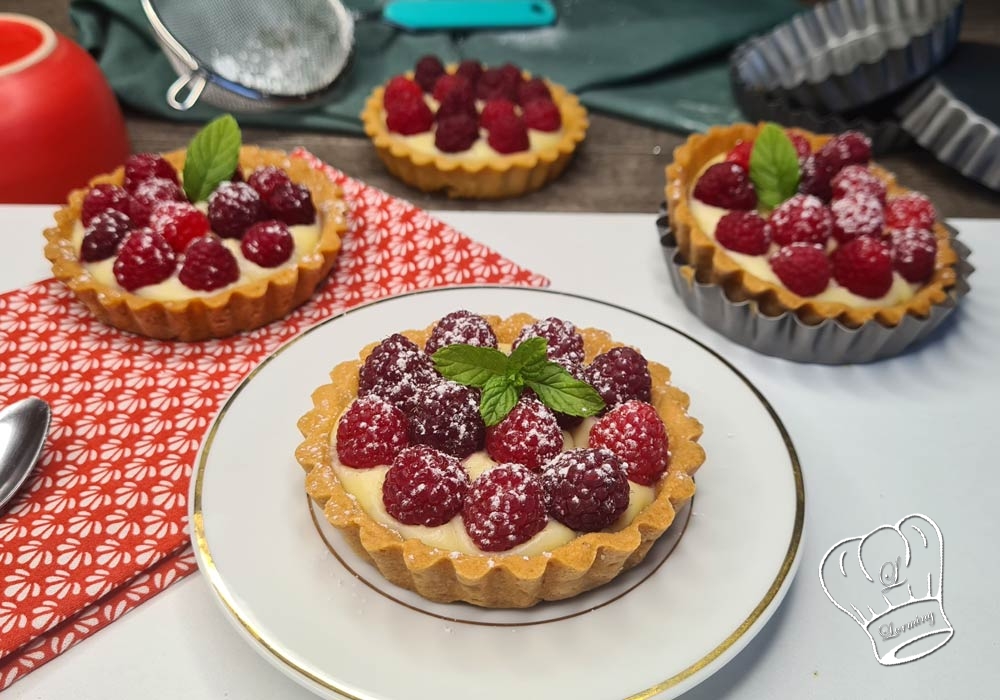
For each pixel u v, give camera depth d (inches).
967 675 8.8
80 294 12.3
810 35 21.5
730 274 12.3
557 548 8.6
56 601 8.9
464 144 17.2
